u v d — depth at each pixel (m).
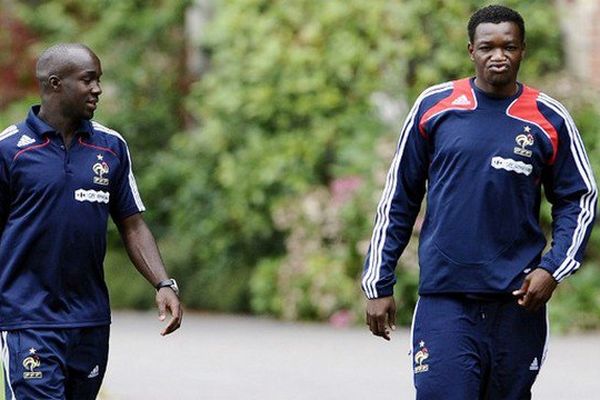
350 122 64.31
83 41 80.00
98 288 26.02
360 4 63.50
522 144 24.62
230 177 65.81
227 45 67.44
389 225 25.52
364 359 46.62
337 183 60.69
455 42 62.34
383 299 25.47
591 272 58.41
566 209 25.03
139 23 78.06
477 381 24.67
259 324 60.66
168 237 72.88
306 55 64.75
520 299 24.48
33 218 25.45
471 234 24.58
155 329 58.00
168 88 78.44
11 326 25.44
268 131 66.25
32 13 81.12
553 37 62.75
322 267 60.75
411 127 25.31
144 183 73.31
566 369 43.94
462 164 24.64
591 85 60.53
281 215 62.69
